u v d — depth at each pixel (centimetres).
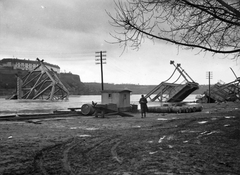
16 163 539
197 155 596
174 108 2559
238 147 695
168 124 1429
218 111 2747
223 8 471
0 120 1741
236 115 1995
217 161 538
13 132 1080
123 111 2430
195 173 452
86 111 2197
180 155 596
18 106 5972
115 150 676
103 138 899
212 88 6719
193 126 1284
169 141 813
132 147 714
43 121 1655
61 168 501
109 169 488
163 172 459
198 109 2841
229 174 446
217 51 483
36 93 12588
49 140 853
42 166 517
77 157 598
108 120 1734
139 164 518
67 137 927
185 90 5969
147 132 1070
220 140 816
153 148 692
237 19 475
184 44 497
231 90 6756
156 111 2636
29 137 926
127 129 1198
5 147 719
